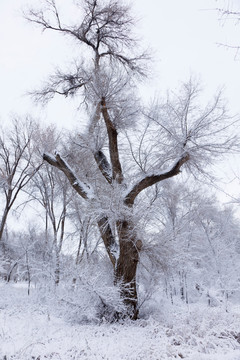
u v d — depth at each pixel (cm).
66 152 1177
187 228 1505
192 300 1537
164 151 919
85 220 1006
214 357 476
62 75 1256
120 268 858
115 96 965
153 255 875
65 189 1588
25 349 472
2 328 625
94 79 989
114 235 946
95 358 459
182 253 937
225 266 1516
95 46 1335
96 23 1327
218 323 704
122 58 1317
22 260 1446
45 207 1814
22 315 826
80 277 756
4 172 1944
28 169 1928
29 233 1912
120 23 1302
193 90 867
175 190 1430
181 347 527
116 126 991
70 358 462
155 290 908
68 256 858
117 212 788
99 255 1023
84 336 598
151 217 848
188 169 955
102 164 1070
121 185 887
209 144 834
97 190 918
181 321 729
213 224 1834
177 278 1485
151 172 937
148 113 909
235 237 1834
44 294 822
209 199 1681
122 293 820
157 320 777
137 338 585
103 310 788
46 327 676
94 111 1044
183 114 862
